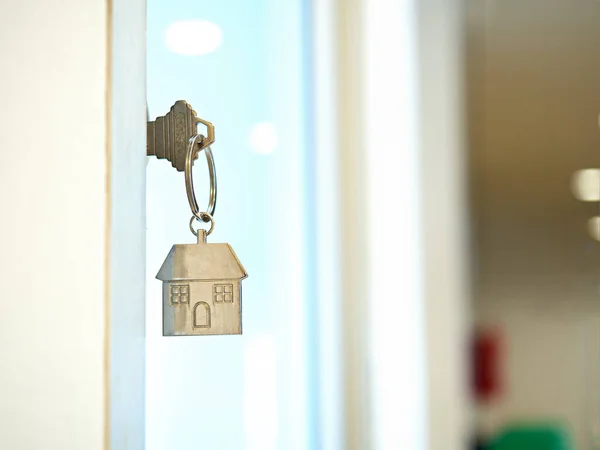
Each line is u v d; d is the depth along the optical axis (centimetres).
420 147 222
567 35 235
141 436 72
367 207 196
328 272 183
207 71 120
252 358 138
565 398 231
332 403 182
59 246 64
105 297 64
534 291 238
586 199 235
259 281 143
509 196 240
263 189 146
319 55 181
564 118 236
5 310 64
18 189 65
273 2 155
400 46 214
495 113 241
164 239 91
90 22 65
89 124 65
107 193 65
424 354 216
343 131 193
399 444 205
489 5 240
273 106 153
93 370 64
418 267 217
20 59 65
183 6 111
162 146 76
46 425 64
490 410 238
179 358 103
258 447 140
